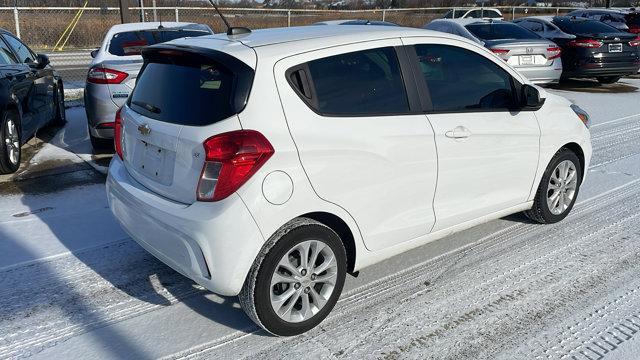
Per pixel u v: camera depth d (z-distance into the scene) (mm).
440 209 3852
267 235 3029
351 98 3381
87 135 8305
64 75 14914
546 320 3488
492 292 3828
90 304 3674
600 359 3107
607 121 9406
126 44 7227
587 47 12523
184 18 17141
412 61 3709
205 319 3520
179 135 3146
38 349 3203
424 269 4164
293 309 3320
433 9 23312
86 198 5609
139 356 3152
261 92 3078
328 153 3203
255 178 2959
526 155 4375
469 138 3900
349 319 3518
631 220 5039
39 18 21031
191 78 3322
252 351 3203
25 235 4695
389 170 3477
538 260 4285
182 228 3051
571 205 4996
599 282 3945
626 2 30922
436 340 3301
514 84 4262
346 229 3439
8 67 6668
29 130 7102
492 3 29484
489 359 3123
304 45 3332
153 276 4043
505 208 4398
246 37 3502
